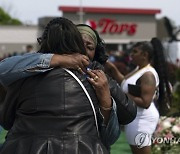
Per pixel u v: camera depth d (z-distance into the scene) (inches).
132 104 122.2
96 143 107.8
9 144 108.7
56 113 107.3
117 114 120.6
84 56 112.3
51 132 106.3
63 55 112.3
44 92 108.6
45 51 115.7
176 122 236.2
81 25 139.0
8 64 111.3
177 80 410.3
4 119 117.0
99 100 113.0
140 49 203.9
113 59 782.5
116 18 2253.9
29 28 2252.7
